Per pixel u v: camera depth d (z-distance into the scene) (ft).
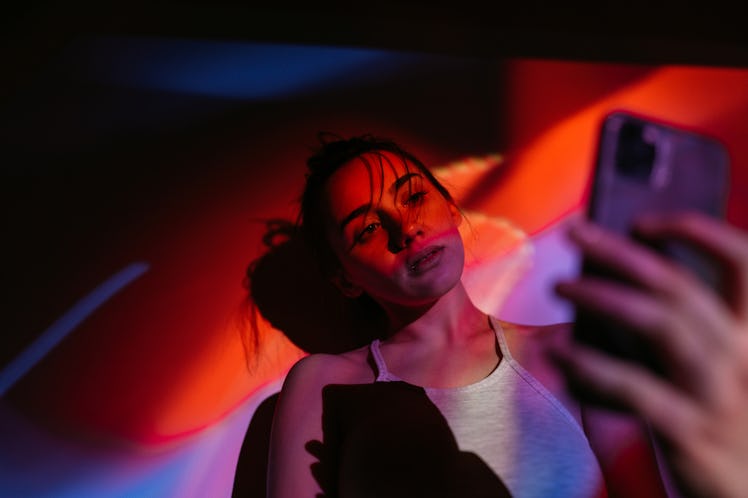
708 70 4.00
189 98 4.00
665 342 1.27
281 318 3.75
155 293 3.72
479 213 3.88
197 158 3.92
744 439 1.23
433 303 3.14
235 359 3.67
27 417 3.51
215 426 3.56
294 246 3.86
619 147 1.62
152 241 3.78
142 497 3.44
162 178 3.87
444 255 2.97
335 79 4.06
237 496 3.39
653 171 1.63
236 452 3.53
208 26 4.11
